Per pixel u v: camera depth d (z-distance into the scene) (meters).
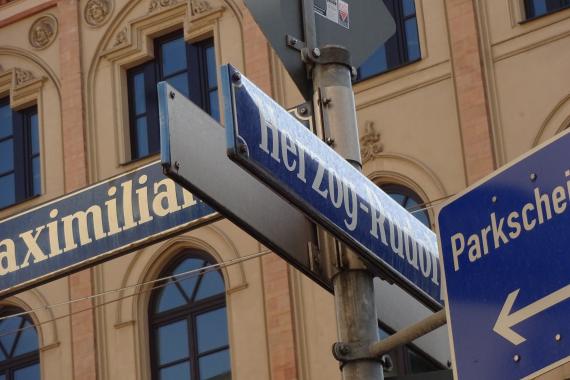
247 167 6.69
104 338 28.05
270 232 7.27
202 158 6.96
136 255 28.20
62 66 30.89
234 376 26.22
